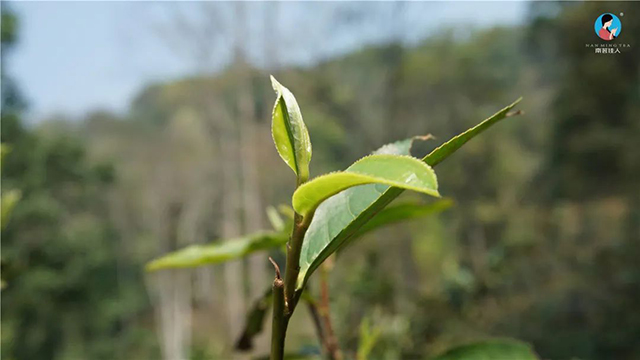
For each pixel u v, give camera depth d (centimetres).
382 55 1359
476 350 104
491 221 1235
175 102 2100
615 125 1238
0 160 129
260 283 1326
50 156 2031
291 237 50
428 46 1459
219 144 1925
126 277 2166
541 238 1111
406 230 1039
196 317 1923
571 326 879
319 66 1398
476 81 1490
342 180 43
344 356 135
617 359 818
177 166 2194
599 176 1255
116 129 2419
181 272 2056
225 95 1775
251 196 1723
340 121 1256
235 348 133
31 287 1762
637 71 1150
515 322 820
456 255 1076
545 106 1423
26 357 1706
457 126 1423
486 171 1383
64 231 2003
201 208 2078
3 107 1975
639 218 1041
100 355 1938
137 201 2264
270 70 1452
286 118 52
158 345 1966
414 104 1390
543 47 1394
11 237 1794
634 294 891
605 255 1001
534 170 1390
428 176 38
